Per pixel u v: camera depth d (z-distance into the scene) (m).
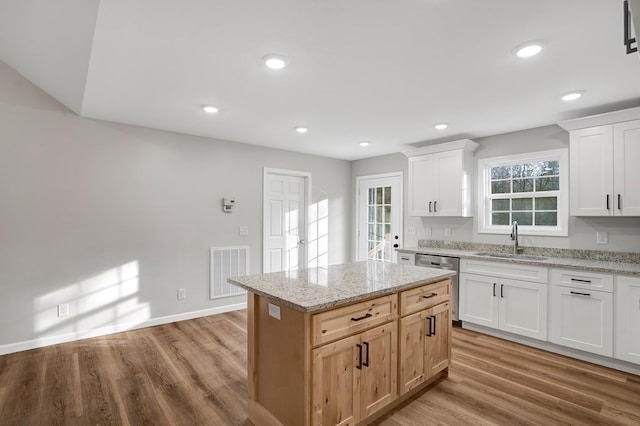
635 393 2.43
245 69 2.32
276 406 1.93
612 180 3.04
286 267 5.09
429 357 2.48
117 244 3.62
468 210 4.23
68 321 3.35
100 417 2.13
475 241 4.28
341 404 1.86
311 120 3.55
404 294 2.26
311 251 5.36
